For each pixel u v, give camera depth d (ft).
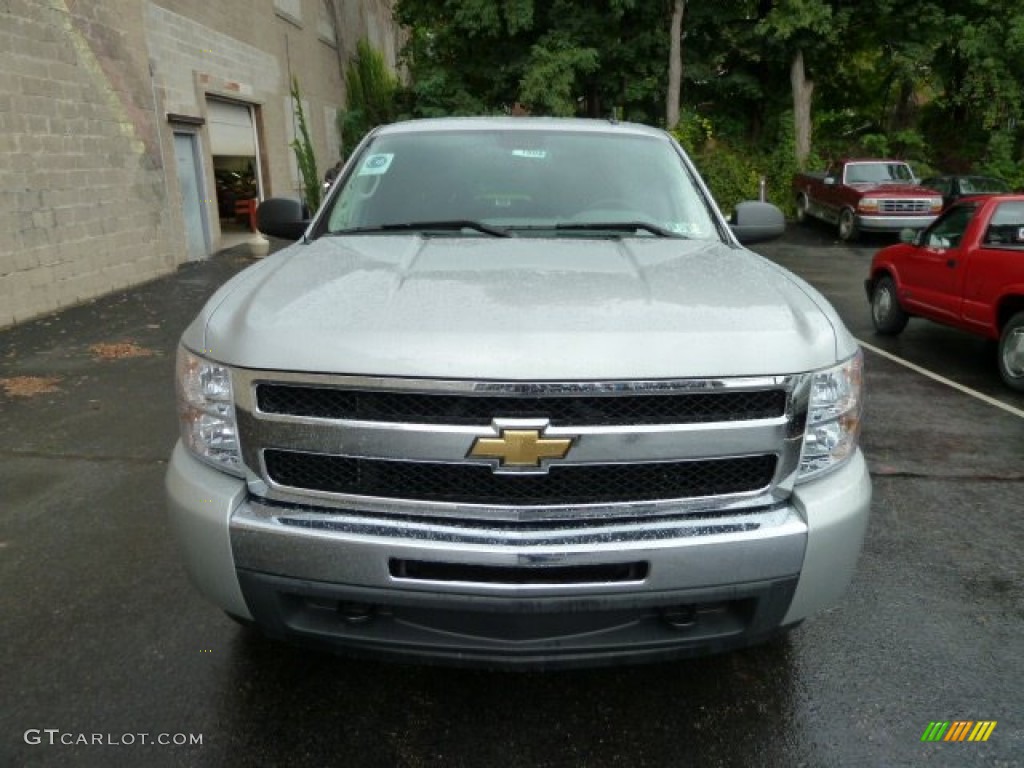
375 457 6.67
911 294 26.55
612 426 6.60
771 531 6.89
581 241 10.03
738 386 6.70
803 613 7.31
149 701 8.51
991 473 15.42
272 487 6.97
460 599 6.75
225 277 38.70
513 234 10.48
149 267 37.68
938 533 12.75
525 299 7.36
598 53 73.05
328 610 7.29
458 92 78.54
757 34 75.36
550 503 6.74
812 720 8.36
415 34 85.40
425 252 9.28
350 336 6.72
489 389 6.46
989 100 78.74
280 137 58.23
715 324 7.04
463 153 12.05
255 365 6.76
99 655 9.27
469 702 8.57
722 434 6.74
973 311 23.31
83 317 29.40
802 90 76.18
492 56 77.71
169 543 12.03
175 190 41.11
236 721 8.23
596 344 6.63
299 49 63.21
